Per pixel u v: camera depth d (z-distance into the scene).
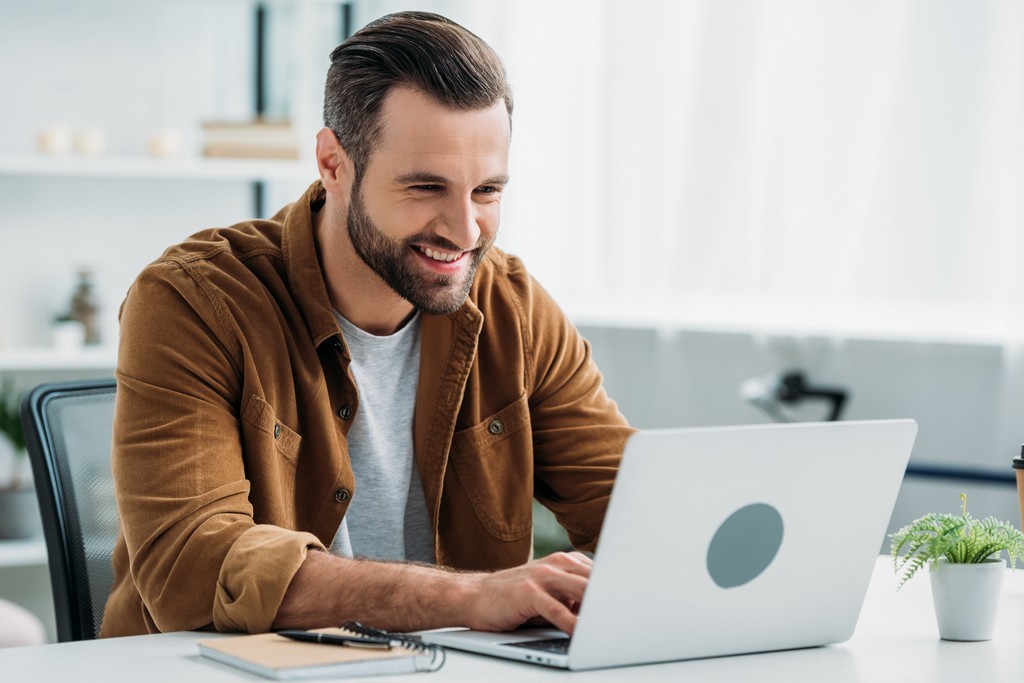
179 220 3.73
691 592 1.12
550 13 3.75
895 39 2.87
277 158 3.54
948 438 2.84
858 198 2.96
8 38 3.50
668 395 3.46
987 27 2.71
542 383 1.83
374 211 1.54
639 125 3.48
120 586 1.60
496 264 1.85
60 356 3.30
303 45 3.64
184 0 3.62
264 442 1.54
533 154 3.81
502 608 1.20
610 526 1.05
